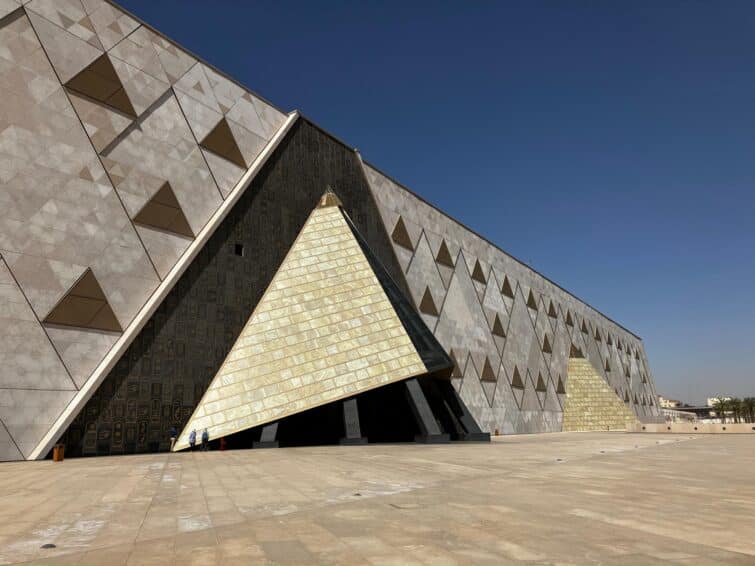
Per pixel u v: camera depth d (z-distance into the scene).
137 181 23.23
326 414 26.80
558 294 66.38
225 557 5.00
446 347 41.28
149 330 22.22
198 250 24.83
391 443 24.45
